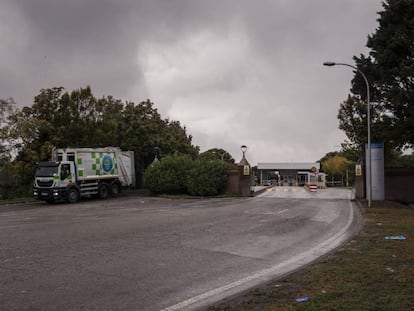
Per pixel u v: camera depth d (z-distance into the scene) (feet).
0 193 105.09
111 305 18.76
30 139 107.34
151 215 60.13
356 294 18.38
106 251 31.63
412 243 32.22
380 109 84.23
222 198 100.78
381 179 82.79
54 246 33.71
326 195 111.14
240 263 27.84
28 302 19.08
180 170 111.14
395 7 78.23
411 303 16.89
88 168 99.19
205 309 17.63
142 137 142.31
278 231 43.11
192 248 33.14
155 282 22.79
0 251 31.48
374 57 82.99
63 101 114.32
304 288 19.89
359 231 40.47
